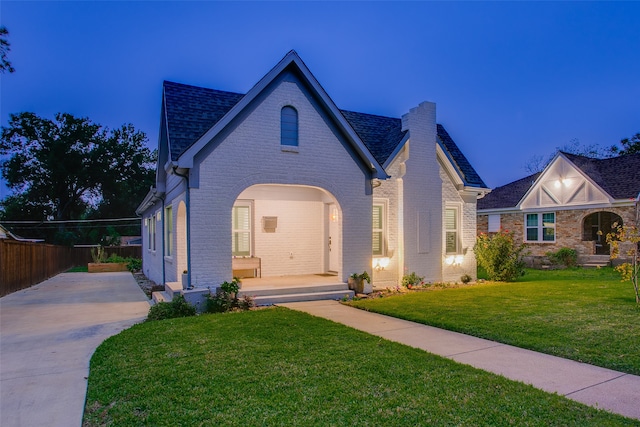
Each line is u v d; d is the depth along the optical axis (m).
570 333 7.13
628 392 4.68
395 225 13.84
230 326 7.81
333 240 14.19
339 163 12.24
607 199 20.72
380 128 15.85
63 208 49.09
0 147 45.59
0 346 7.11
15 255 14.97
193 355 6.04
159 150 14.23
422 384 4.84
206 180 10.36
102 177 48.75
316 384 4.85
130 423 3.98
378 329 7.79
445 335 7.33
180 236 11.85
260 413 4.11
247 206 13.55
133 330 7.64
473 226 15.66
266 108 11.20
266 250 13.69
